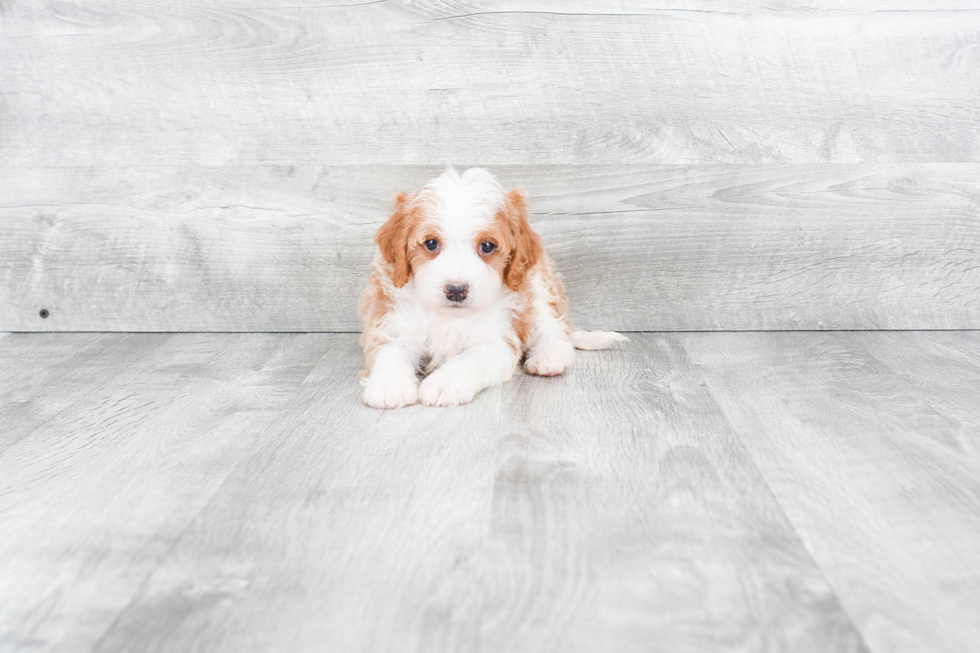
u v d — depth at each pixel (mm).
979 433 1501
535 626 934
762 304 2283
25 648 912
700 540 1122
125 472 1366
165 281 2328
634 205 2234
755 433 1507
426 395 1675
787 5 2119
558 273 2211
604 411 1633
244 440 1500
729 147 2201
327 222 2266
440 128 2213
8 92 2238
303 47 2176
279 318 2336
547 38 2146
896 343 2141
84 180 2271
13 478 1347
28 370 1977
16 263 2336
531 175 2229
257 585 1026
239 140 2238
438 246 1749
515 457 1406
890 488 1278
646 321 2301
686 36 2139
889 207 2213
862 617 949
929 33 2127
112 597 1005
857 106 2172
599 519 1182
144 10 2172
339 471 1356
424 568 1058
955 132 2178
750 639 910
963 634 919
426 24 2146
